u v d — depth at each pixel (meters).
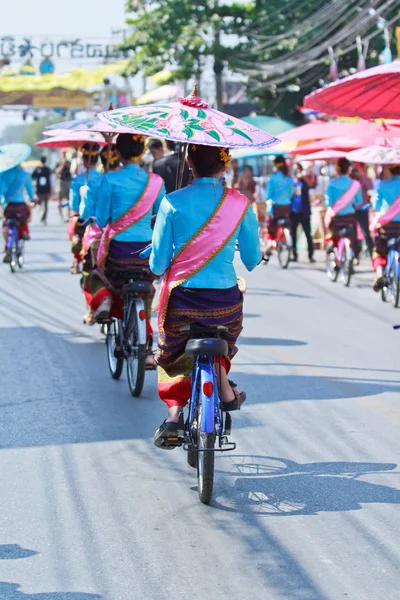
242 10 53.84
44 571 7.60
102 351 16.75
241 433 11.55
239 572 7.56
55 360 15.97
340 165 26.25
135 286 12.95
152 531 8.43
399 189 21.80
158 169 18.70
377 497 9.27
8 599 7.10
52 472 10.05
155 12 54.34
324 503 9.12
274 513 8.85
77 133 16.84
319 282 27.17
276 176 31.05
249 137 8.88
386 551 7.97
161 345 9.31
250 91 58.47
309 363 15.69
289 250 31.00
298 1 53.09
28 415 12.38
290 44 51.03
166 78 54.91
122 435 11.48
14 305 22.05
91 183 15.18
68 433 11.55
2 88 82.12
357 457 10.55
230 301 9.09
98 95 83.38
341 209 26.22
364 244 34.16
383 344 17.39
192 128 8.81
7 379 14.55
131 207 13.10
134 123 8.91
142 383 13.15
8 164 27.53
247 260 9.46
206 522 8.63
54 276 27.75
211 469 8.84
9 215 28.86
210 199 9.00
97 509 8.97
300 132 30.41
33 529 8.47
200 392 8.99
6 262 29.03
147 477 9.91
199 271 8.98
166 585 7.34
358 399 13.25
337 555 7.89
